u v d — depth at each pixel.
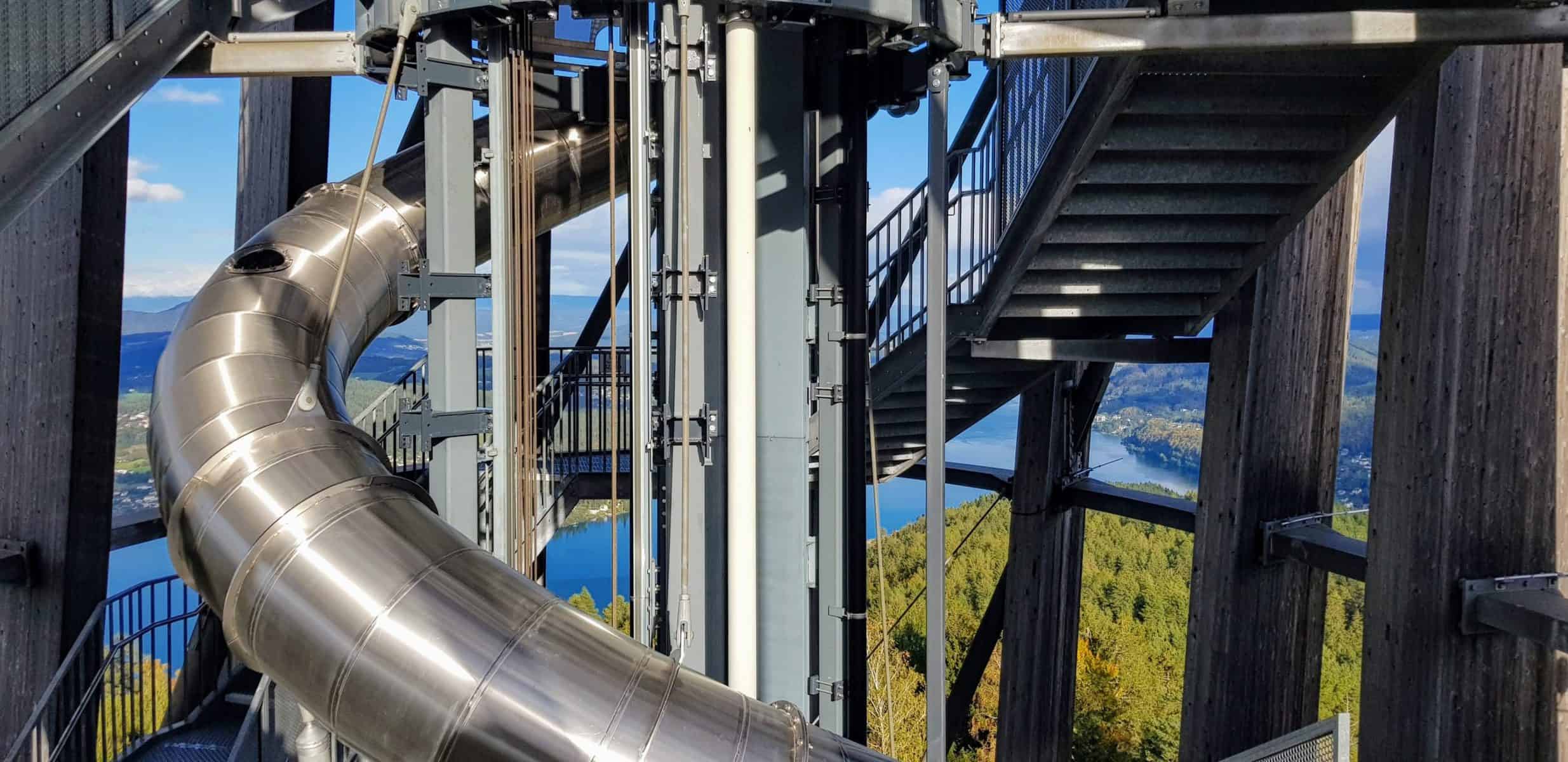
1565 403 4.85
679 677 3.28
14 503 5.84
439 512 4.12
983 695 25.45
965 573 31.30
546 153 4.98
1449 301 4.79
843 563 4.77
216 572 3.27
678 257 4.12
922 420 9.39
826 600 4.75
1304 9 4.47
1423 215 4.89
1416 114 4.97
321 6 6.64
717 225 4.21
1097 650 28.19
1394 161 5.15
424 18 3.86
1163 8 4.01
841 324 4.73
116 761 5.95
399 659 3.03
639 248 3.87
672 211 4.07
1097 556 37.47
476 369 4.17
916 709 22.91
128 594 6.18
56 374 5.73
